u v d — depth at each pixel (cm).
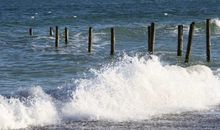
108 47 6206
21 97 2377
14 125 2078
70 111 2253
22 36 7962
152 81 2564
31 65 4606
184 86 2636
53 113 2217
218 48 5897
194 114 2345
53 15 14000
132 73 2559
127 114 2302
